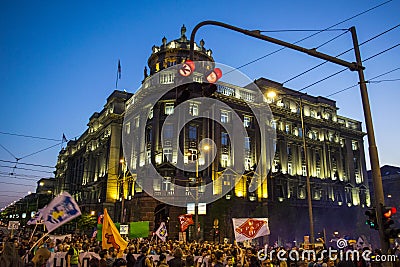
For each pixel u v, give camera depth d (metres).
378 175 13.36
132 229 23.80
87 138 90.12
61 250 18.48
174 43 62.59
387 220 12.60
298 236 62.41
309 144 73.75
